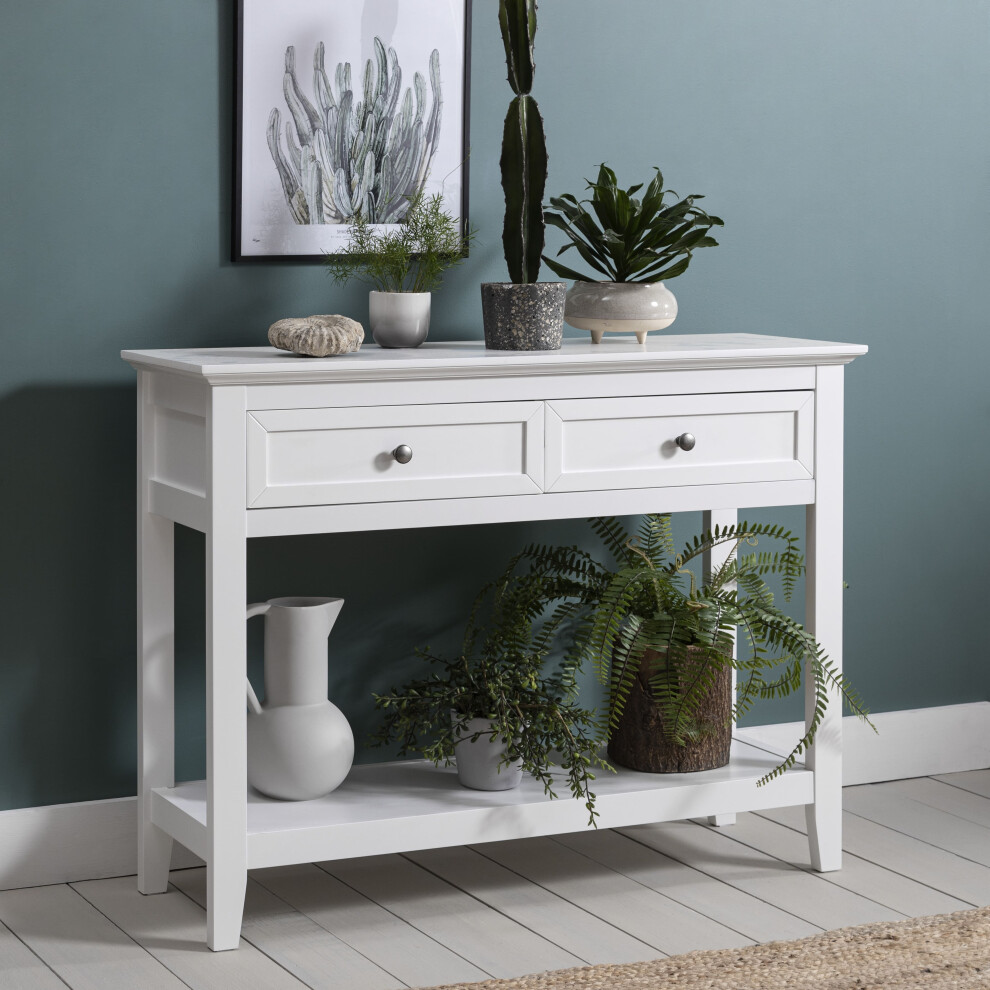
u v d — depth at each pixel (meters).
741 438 2.49
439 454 2.29
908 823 2.91
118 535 2.57
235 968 2.19
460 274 2.77
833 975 2.15
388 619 2.77
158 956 2.23
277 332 2.29
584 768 2.44
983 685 3.31
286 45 2.57
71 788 2.58
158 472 2.43
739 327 3.00
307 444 2.21
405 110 2.67
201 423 2.24
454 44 2.69
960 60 3.15
